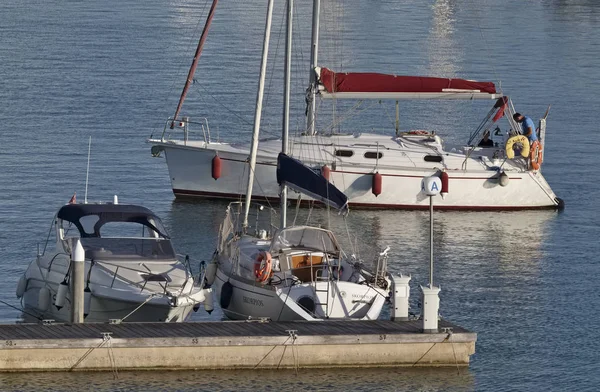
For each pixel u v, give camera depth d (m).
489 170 68.38
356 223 65.12
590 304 51.06
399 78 67.56
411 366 41.38
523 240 62.31
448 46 128.88
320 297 43.81
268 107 93.31
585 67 118.62
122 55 115.06
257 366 40.34
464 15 160.38
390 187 67.75
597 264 57.81
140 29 133.62
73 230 48.19
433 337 41.28
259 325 41.88
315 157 67.25
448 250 59.84
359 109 94.19
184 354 39.81
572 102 100.12
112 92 96.44
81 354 39.12
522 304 50.91
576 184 74.31
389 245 60.50
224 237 49.62
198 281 48.44
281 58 116.19
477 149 70.00
